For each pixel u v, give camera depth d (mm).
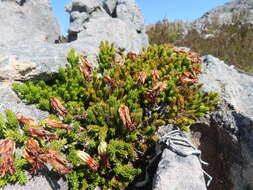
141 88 248
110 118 225
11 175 174
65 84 250
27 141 181
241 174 219
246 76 331
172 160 193
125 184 207
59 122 203
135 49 425
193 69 285
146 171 218
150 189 215
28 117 214
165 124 242
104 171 206
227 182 231
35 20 552
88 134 220
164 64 292
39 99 231
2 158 168
